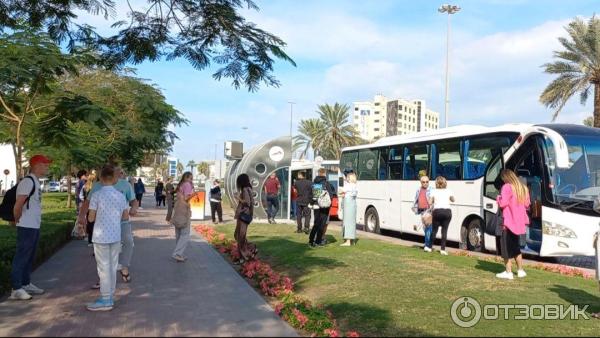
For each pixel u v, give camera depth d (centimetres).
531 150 1370
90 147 2288
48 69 1255
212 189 2425
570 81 3322
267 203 2331
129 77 2775
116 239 771
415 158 1853
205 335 643
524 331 661
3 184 6034
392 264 1154
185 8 892
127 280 973
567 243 1279
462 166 1606
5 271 893
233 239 1628
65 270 1085
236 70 964
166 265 1162
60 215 1869
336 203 2875
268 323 698
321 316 710
